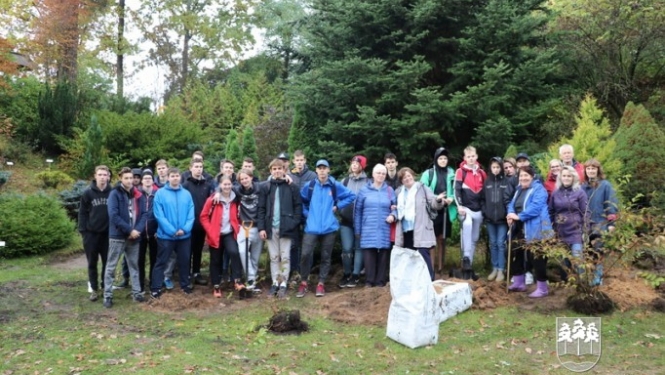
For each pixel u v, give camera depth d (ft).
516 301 23.08
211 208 24.97
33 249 36.29
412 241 25.30
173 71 105.70
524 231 23.59
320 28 39.47
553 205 23.59
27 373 16.55
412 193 24.95
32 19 74.33
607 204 23.70
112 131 58.85
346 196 26.16
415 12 35.99
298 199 25.52
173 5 100.07
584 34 44.98
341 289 26.53
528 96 38.17
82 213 24.89
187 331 20.45
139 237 24.48
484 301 22.85
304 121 41.83
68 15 75.15
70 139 60.70
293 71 76.23
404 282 19.25
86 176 54.70
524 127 38.01
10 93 63.26
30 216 36.63
